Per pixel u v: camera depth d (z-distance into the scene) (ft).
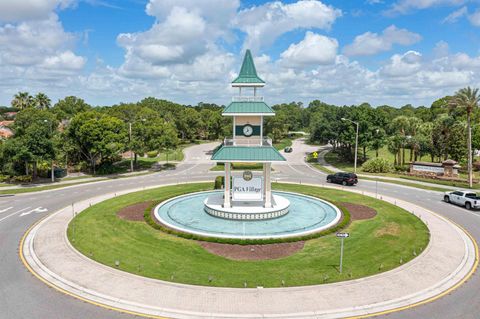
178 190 168.45
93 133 216.13
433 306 61.67
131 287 67.62
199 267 77.41
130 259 81.61
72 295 65.05
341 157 310.86
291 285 68.59
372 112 278.67
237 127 123.95
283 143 445.78
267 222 113.80
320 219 117.50
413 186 184.85
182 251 87.45
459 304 62.39
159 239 96.37
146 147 251.19
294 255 85.20
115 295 64.59
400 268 77.00
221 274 73.67
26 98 371.56
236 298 63.46
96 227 106.83
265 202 122.21
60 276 72.79
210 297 63.82
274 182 194.90
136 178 214.48
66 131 226.17
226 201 121.60
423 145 249.96
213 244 92.79
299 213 125.29
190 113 463.42
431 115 440.04
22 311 59.47
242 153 117.91
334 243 93.76
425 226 109.09
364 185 187.83
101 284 68.95
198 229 105.50
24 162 198.08
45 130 190.08
